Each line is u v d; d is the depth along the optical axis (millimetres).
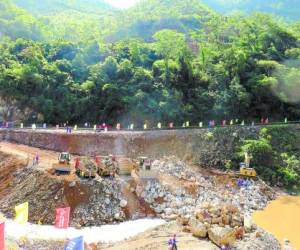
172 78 96812
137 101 90312
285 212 61438
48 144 73750
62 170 56281
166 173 65562
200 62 104938
